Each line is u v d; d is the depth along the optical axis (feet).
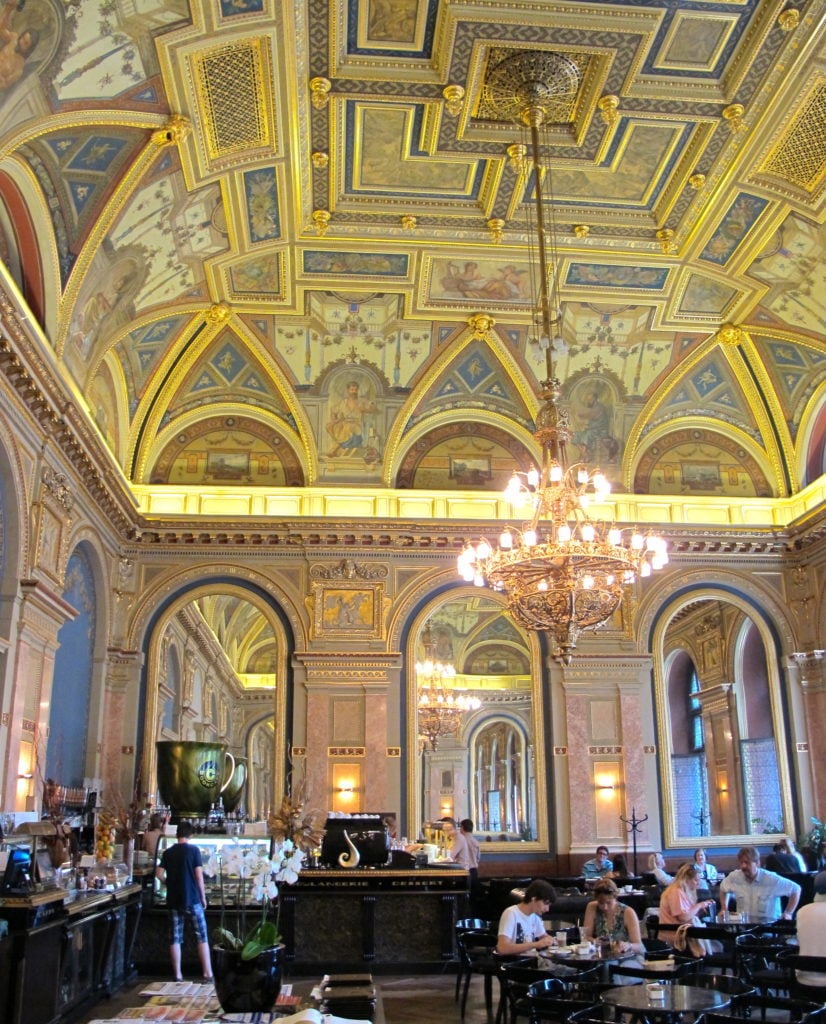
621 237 53.11
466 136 45.47
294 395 63.62
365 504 64.18
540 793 60.95
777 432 66.28
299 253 54.08
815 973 25.66
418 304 58.80
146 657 60.80
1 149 35.17
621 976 29.17
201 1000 26.63
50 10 32.24
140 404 61.98
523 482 65.05
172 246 49.85
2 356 37.65
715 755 85.46
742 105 43.27
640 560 40.09
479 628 105.19
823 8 37.76
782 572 65.46
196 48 37.91
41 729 43.98
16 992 25.77
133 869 42.88
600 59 40.86
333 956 41.63
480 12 38.22
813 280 53.47
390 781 59.11
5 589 40.45
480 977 41.63
